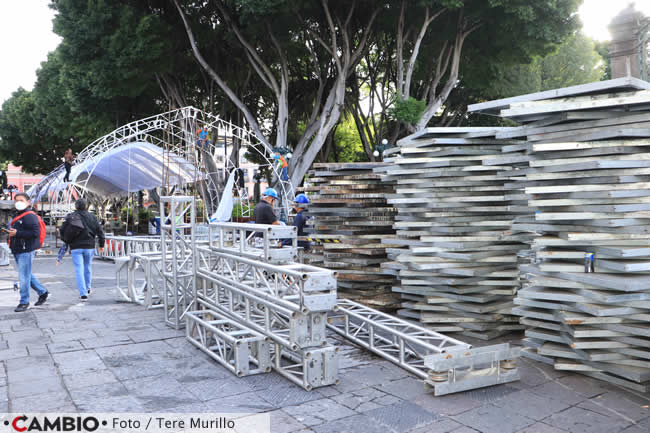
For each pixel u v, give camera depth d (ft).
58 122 82.12
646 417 11.57
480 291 19.16
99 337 19.03
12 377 14.48
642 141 13.09
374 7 58.23
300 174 61.57
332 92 60.70
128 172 71.36
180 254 22.40
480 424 11.30
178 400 12.79
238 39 63.98
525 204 18.94
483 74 69.21
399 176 20.77
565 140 14.03
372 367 15.66
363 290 23.21
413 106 55.52
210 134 62.49
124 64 58.44
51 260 50.83
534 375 14.55
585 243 13.98
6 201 68.54
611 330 13.62
